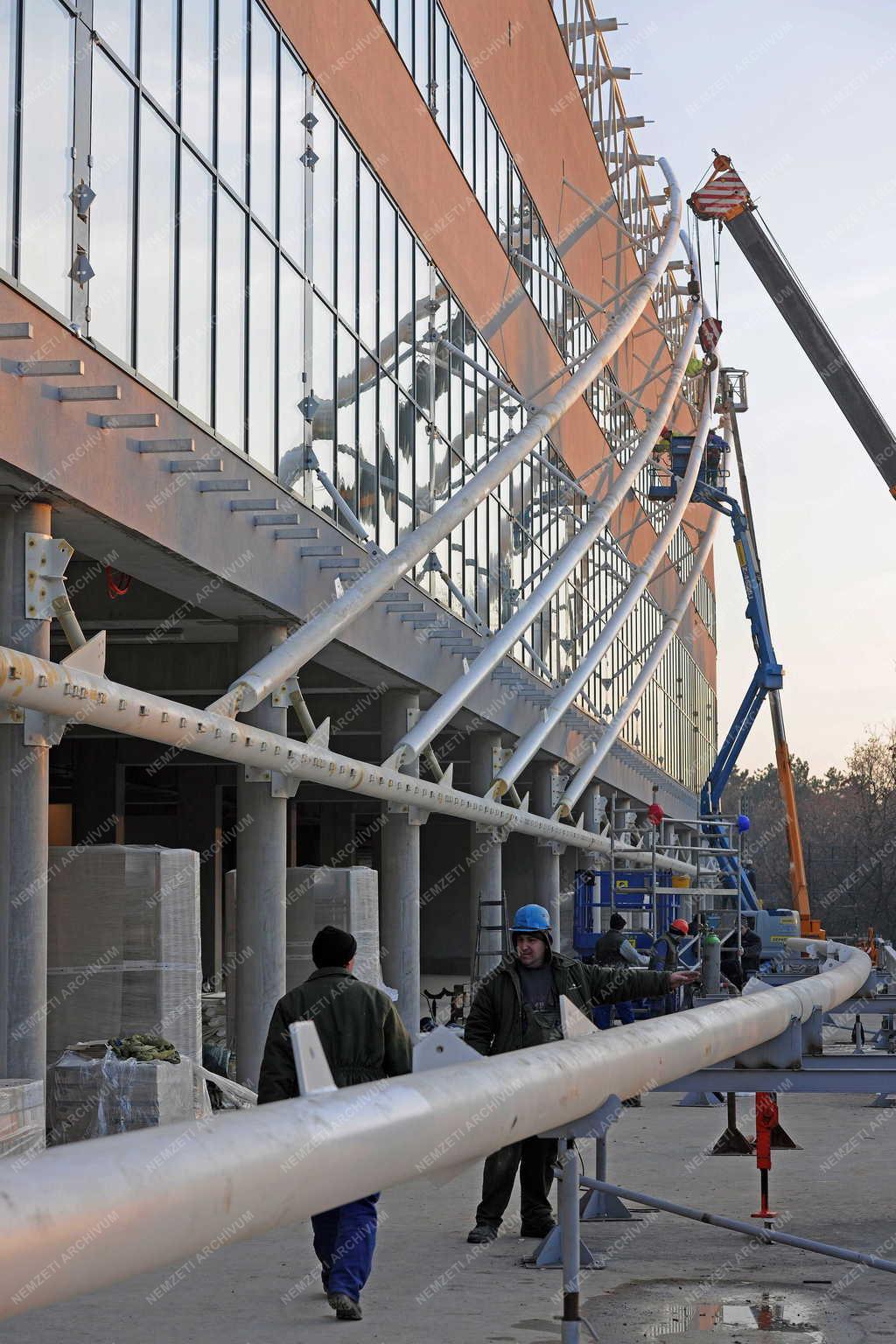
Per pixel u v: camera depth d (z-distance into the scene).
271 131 16.48
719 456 44.03
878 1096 16.16
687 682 67.44
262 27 16.22
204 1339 6.10
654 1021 5.24
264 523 15.18
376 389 20.94
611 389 45.66
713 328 44.12
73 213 11.30
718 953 20.55
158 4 13.13
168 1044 12.05
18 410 10.19
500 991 8.31
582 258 40.78
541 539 34.19
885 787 90.00
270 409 16.23
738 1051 6.21
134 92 12.55
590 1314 6.57
